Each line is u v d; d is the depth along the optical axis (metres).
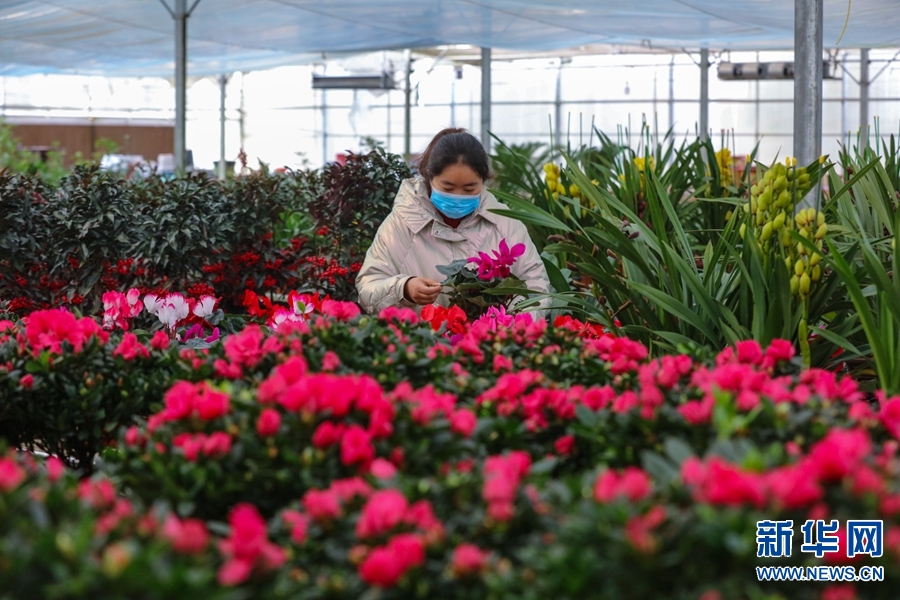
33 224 4.93
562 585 1.17
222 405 1.68
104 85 23.19
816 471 1.28
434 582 1.24
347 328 2.28
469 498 1.40
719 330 2.75
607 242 3.10
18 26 11.31
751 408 1.65
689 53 19.88
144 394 2.22
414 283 3.11
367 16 10.71
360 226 5.30
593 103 22.12
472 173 3.29
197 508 1.57
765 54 21.23
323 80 19.81
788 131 21.42
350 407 1.65
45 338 2.27
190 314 3.29
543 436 1.84
